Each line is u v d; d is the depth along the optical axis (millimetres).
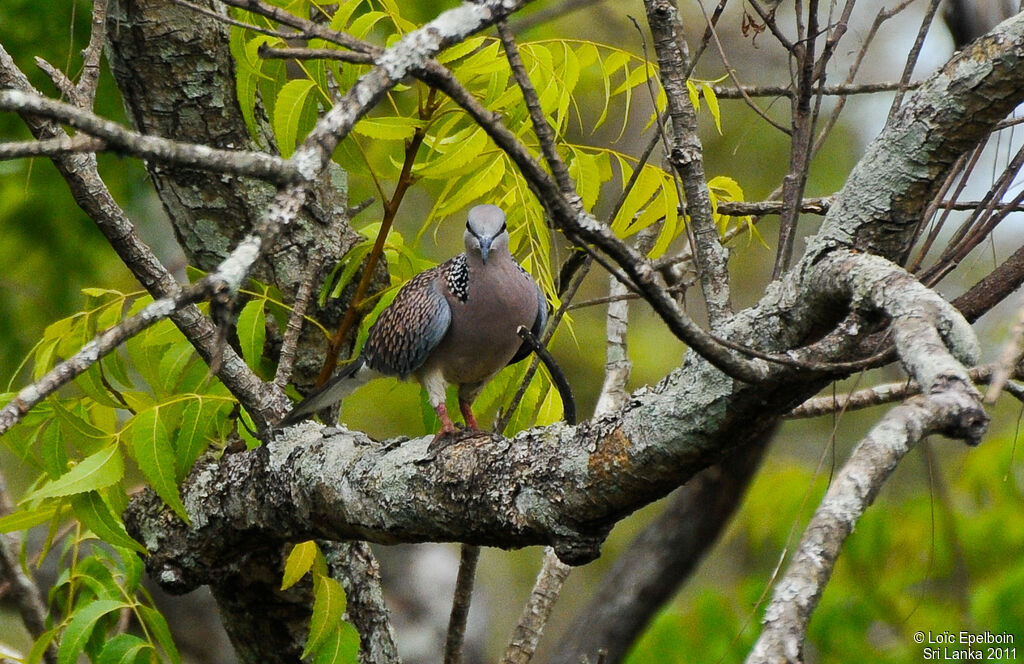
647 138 16906
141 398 9008
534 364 8656
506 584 19844
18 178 13664
